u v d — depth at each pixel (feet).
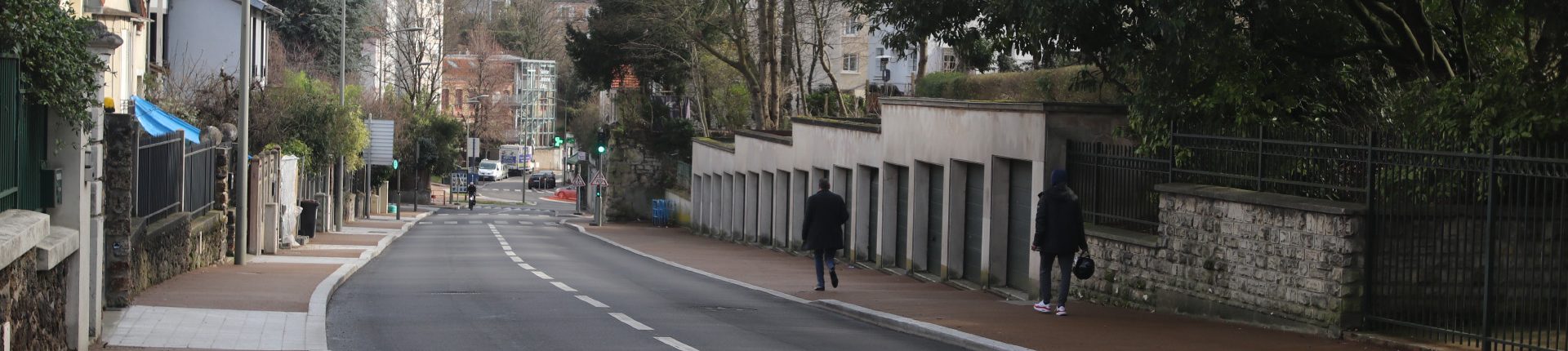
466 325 44.47
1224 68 47.47
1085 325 44.32
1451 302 38.22
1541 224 36.65
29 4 29.14
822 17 148.25
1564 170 32.76
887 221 81.87
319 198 136.46
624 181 207.82
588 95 245.65
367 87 276.62
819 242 62.34
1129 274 51.44
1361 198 40.09
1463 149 36.63
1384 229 38.75
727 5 157.28
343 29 143.95
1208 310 46.06
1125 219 52.95
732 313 51.08
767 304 56.65
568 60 368.27
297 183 114.32
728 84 203.21
